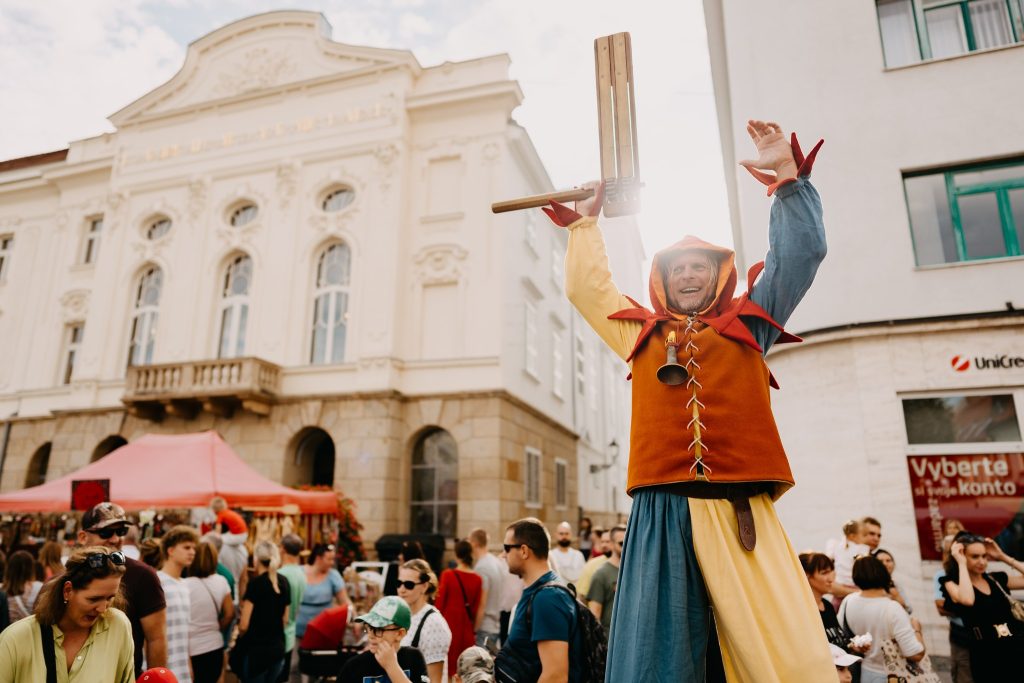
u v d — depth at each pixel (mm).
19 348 21828
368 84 19172
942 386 8641
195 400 17312
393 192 18078
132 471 9922
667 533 1723
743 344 1831
